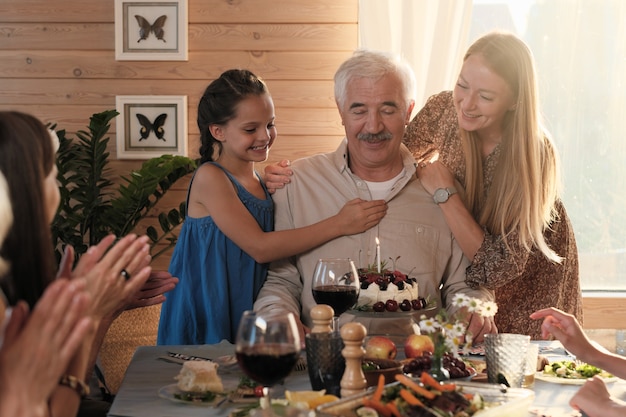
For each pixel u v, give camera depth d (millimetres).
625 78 4109
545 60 4129
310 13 4066
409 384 1560
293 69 4090
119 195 4164
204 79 4105
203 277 2676
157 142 4109
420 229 2682
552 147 2705
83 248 3949
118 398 1770
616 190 4160
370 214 2639
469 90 2582
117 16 4055
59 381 1465
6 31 4125
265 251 2602
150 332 3734
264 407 1529
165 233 4039
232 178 2693
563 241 2811
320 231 2615
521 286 2783
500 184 2641
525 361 1836
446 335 1804
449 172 2709
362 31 3945
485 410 1528
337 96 2648
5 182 1416
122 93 4125
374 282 2275
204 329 2705
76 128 4148
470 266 2629
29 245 1437
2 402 1244
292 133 4117
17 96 4148
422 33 3914
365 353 1868
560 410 1698
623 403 1687
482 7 4129
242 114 2654
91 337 1579
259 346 1516
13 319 1316
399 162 2746
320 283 2020
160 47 4070
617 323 4137
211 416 1650
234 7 4070
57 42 4125
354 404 1520
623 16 4086
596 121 4141
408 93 2625
